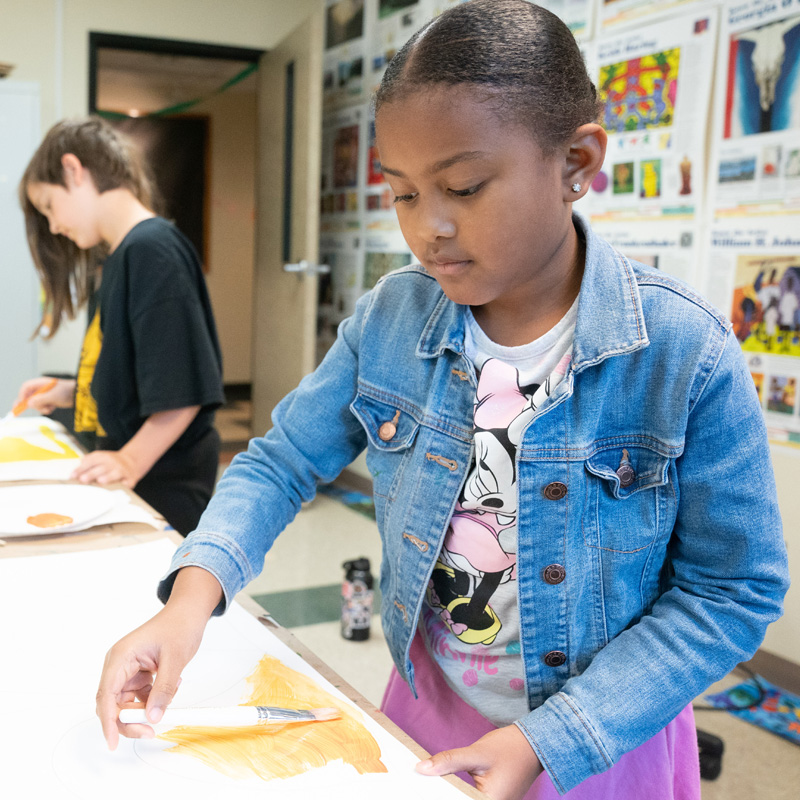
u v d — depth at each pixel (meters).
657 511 0.63
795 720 1.91
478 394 0.67
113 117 6.28
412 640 0.72
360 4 3.78
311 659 0.70
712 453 0.60
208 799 0.51
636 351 0.61
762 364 2.10
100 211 1.45
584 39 2.54
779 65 1.99
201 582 0.65
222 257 6.63
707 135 2.19
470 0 0.52
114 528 1.02
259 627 0.75
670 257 2.32
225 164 6.56
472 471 0.68
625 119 2.42
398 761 0.56
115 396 1.43
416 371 0.71
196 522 1.52
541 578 0.65
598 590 0.65
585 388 0.63
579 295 0.63
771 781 1.67
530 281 0.62
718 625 0.59
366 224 3.79
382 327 0.74
